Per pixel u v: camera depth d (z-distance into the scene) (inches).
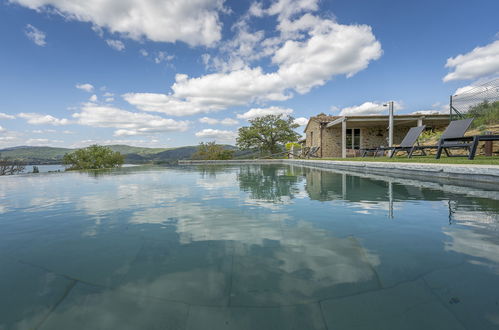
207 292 38.0
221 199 117.8
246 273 43.8
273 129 917.2
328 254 51.2
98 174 327.0
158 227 73.4
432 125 584.7
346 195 120.3
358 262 47.2
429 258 48.2
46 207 106.2
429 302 34.0
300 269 44.8
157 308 34.1
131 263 49.0
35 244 61.0
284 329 29.5
